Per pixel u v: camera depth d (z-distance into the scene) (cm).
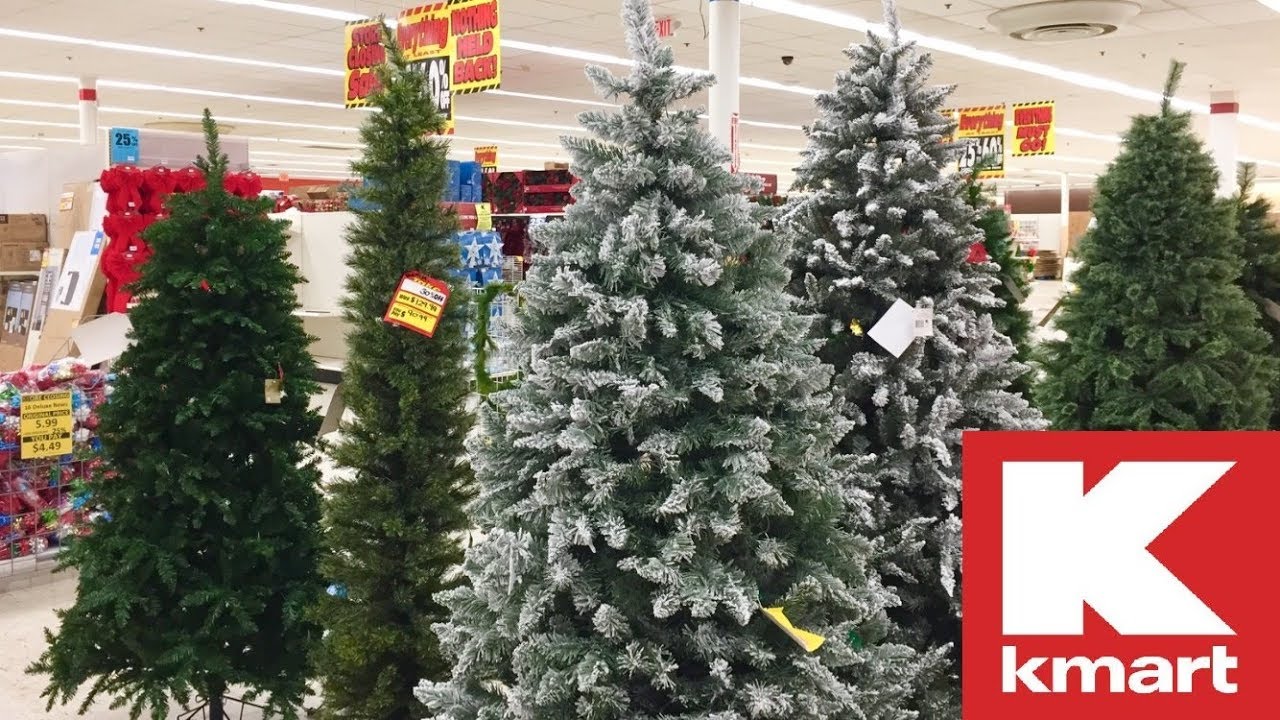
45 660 307
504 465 211
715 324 193
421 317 276
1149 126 366
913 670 238
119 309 521
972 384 302
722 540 197
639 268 195
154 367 301
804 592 198
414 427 279
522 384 214
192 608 304
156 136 736
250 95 1566
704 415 202
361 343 284
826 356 301
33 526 508
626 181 199
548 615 204
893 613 293
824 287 294
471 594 213
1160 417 365
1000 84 1387
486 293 295
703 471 199
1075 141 2127
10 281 808
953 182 295
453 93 785
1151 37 1055
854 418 288
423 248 282
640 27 205
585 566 201
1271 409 405
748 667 200
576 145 208
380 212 284
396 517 277
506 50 1180
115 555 300
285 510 311
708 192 207
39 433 465
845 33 1059
